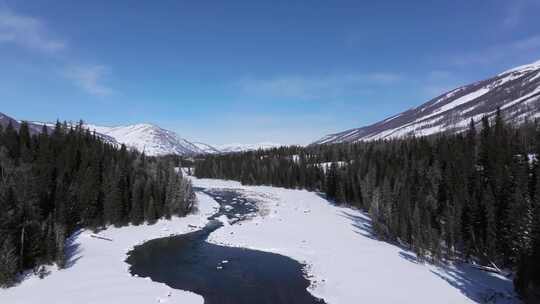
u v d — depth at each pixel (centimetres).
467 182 6094
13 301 3005
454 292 3272
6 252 3381
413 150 10750
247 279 3647
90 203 5712
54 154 7350
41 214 4709
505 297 3180
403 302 3039
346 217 7325
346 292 3269
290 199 10288
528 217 3906
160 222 6419
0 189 4112
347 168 10744
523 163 6059
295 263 4197
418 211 4938
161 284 3450
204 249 4844
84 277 3603
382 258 4309
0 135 7850
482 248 4300
